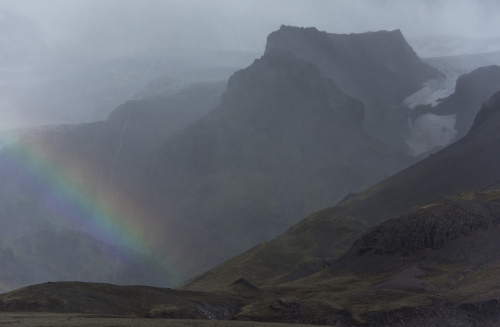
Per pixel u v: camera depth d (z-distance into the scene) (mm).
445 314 93438
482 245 122812
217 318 96125
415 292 107875
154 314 89000
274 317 96875
